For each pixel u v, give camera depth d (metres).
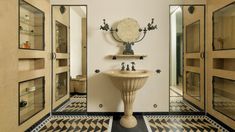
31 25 2.51
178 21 2.81
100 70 2.76
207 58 2.71
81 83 2.85
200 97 2.88
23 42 2.26
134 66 2.75
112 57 2.75
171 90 2.82
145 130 2.27
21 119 2.12
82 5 2.75
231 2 2.13
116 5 2.73
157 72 2.77
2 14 1.63
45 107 2.64
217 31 2.48
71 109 2.85
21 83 2.12
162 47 2.76
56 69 2.95
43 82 2.59
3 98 1.66
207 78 2.72
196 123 2.49
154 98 2.79
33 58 2.41
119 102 2.78
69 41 2.85
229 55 2.17
